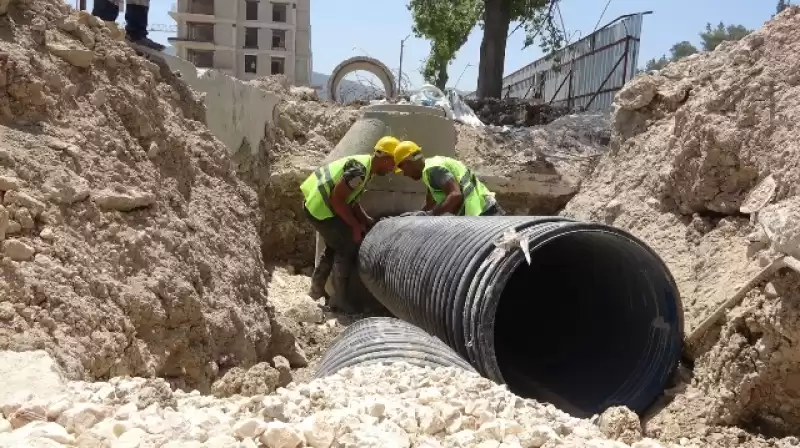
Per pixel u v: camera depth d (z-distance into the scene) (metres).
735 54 7.04
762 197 5.78
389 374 3.31
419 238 5.91
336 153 8.55
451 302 4.74
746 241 5.61
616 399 5.16
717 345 5.16
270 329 5.43
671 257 6.51
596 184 9.17
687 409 5.05
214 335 4.41
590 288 5.98
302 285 8.73
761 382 4.84
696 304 5.64
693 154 6.75
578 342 6.02
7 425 2.33
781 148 5.85
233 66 39.19
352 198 7.68
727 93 6.61
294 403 2.79
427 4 19.41
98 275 3.71
